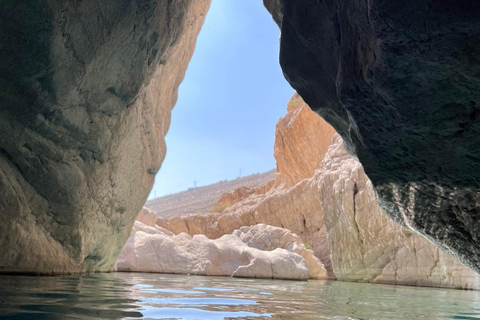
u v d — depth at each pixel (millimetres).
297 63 4730
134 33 6273
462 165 3414
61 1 5164
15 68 5242
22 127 5613
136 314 2742
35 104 5578
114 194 8297
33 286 4230
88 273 8117
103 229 8258
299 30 4543
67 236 6723
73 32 5469
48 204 6195
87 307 2934
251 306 3658
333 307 3975
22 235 5645
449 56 2908
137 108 8086
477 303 5285
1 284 4195
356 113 3809
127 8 5973
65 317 2445
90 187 7168
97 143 6855
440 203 3760
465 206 3607
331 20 4199
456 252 3916
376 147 3846
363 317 3312
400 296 6047
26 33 5125
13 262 5602
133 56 6531
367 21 3395
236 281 7977
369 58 3398
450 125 3264
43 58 5320
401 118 3451
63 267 6676
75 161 6617
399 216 4211
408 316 3602
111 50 6109
